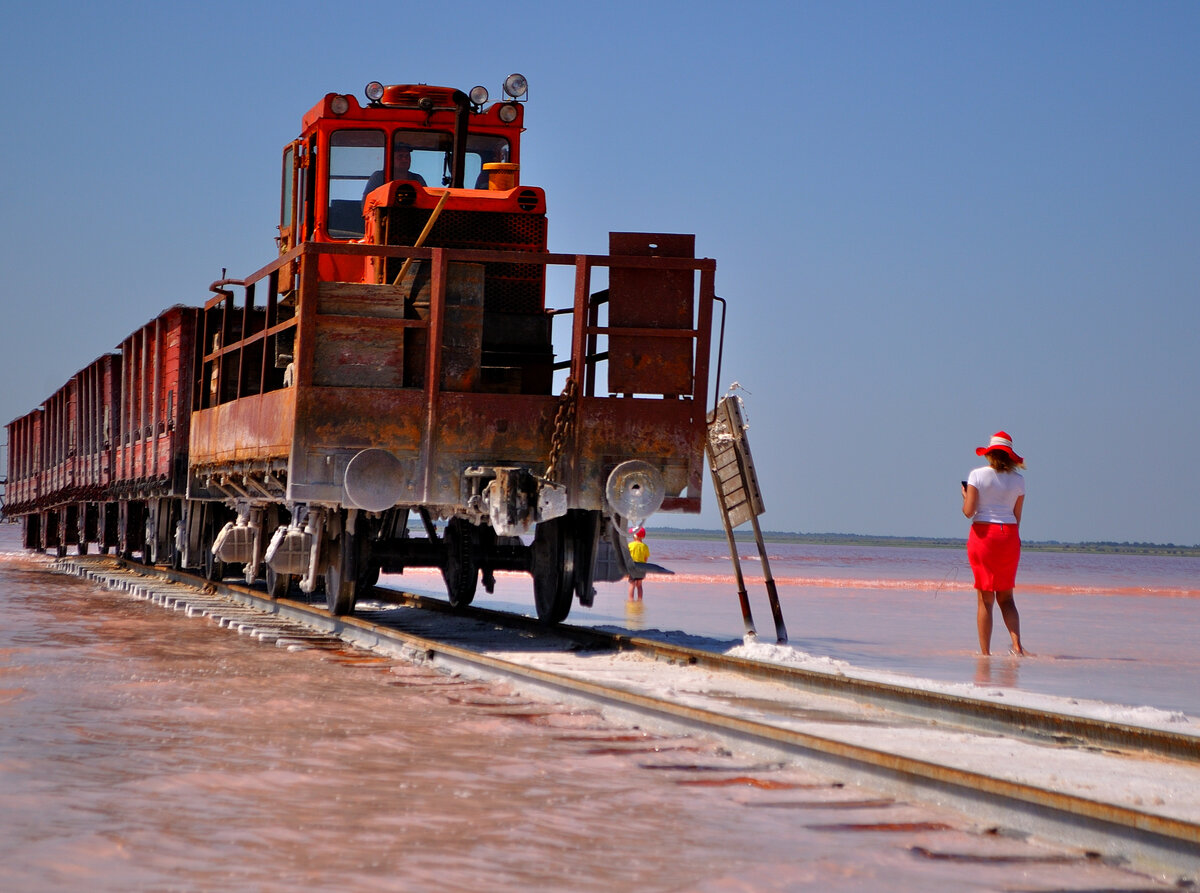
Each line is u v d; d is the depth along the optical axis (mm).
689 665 21125
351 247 21672
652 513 21984
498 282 25062
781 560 147125
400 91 28750
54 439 63062
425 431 21969
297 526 25500
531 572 28328
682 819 10484
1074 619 41812
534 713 15797
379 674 19266
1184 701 19891
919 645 29062
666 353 22641
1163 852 9211
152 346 39500
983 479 26859
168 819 9961
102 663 19797
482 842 9516
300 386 21469
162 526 41375
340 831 9727
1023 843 10008
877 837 10062
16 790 10789
